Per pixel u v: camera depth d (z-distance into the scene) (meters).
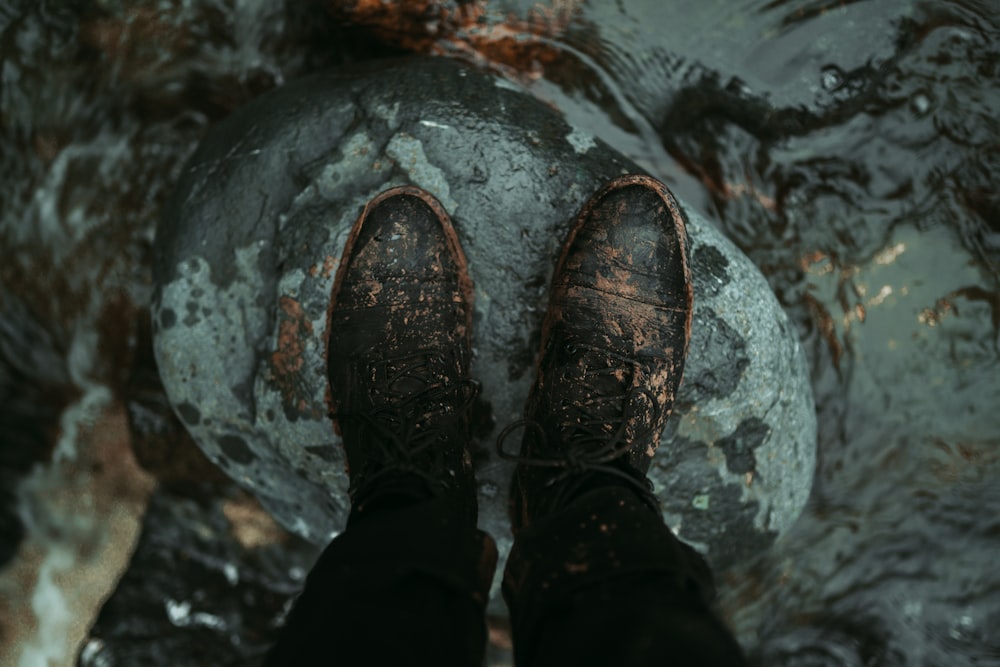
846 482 0.92
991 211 0.85
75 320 0.96
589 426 0.72
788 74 0.82
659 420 0.75
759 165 0.86
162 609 0.98
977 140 0.84
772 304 0.80
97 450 1.02
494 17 0.83
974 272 0.87
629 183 0.77
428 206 0.76
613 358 0.75
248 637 0.98
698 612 0.54
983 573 0.93
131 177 0.92
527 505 0.70
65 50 0.88
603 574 0.57
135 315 0.95
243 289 0.78
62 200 0.93
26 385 1.01
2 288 0.96
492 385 0.78
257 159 0.79
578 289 0.76
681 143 0.87
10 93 0.90
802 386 0.82
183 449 0.95
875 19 0.81
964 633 0.93
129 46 0.88
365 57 0.88
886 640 0.94
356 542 0.60
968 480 0.92
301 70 0.89
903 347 0.89
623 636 0.51
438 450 0.70
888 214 0.86
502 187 0.77
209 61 0.89
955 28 0.81
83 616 1.06
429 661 0.53
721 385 0.77
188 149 0.92
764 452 0.80
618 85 0.85
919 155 0.85
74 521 1.05
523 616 0.59
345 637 0.54
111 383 0.99
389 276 0.76
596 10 0.82
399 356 0.75
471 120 0.77
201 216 0.79
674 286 0.77
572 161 0.78
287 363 0.77
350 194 0.78
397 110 0.77
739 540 0.83
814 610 0.96
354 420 0.72
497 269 0.77
